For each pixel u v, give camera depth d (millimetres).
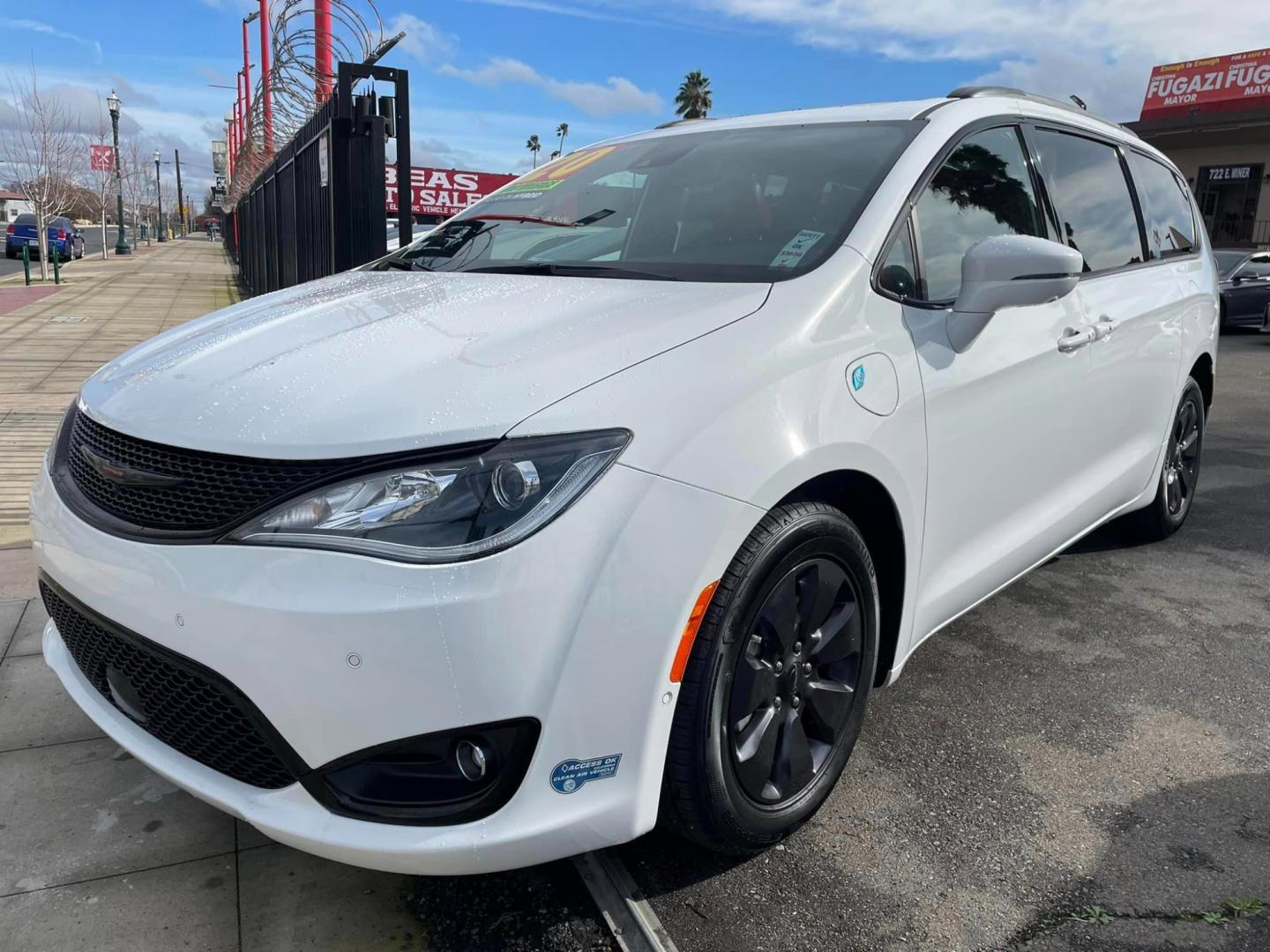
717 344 1979
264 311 2562
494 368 1851
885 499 2281
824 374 2076
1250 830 2344
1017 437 2785
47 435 6270
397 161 6672
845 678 2305
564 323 2066
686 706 1891
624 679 1762
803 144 2854
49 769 2535
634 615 1750
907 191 2502
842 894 2115
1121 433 3537
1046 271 2326
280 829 1770
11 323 13156
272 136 9828
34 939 1938
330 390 1865
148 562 1812
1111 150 3717
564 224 2982
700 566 1815
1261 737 2791
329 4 6516
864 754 2676
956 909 2072
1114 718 2889
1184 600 3836
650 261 2539
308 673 1663
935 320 2436
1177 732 2816
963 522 2635
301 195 8984
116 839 2260
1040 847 2279
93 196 44219
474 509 1662
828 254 2311
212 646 1729
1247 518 5012
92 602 1943
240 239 22797
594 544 1709
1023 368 2744
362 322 2252
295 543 1680
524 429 1709
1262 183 26766
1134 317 3453
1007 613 3691
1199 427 4520
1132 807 2441
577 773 1768
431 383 1821
